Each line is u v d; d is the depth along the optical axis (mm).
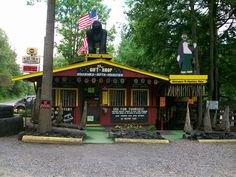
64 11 44938
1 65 83188
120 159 12172
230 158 12961
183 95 21562
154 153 13523
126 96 21391
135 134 16453
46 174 9812
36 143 14812
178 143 16125
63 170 10328
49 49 16438
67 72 20203
